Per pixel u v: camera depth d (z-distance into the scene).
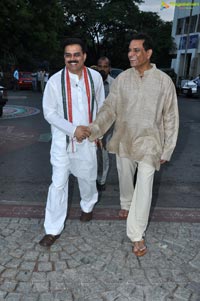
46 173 5.46
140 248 3.04
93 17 40.03
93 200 3.58
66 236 3.34
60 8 28.17
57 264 2.89
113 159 6.36
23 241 3.23
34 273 2.77
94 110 3.23
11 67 26.66
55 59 36.09
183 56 33.91
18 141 7.65
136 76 2.93
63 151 3.13
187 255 3.09
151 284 2.68
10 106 14.28
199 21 30.55
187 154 7.00
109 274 2.78
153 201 4.45
